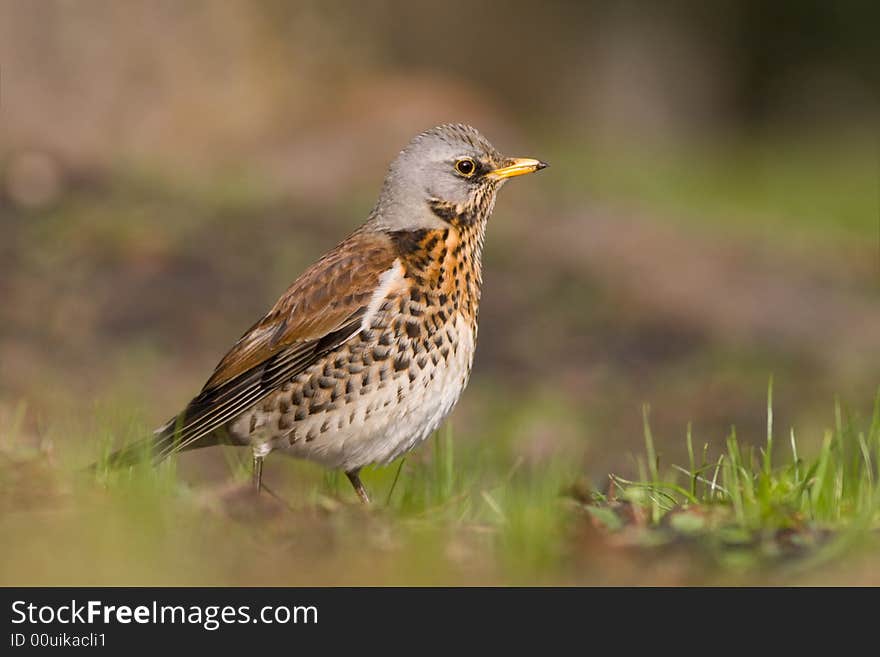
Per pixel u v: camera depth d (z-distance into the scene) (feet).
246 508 22.97
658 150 126.21
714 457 46.37
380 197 28.48
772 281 69.67
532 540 21.52
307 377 26.37
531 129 114.73
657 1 143.33
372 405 26.32
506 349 56.70
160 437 26.45
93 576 19.66
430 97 99.35
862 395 54.34
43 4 82.74
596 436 48.65
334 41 100.12
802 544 22.57
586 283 63.46
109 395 42.86
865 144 147.33
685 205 90.58
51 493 23.61
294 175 81.56
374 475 34.58
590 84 136.26
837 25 158.61
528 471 41.16
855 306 67.51
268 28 94.58
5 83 81.25
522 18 129.70
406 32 113.39
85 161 67.72
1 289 52.31
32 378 44.96
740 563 21.63
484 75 125.29
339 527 22.44
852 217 98.37
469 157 28.07
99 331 50.88
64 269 54.49
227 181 71.92
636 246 72.28
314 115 94.27
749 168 124.67
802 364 57.57
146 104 87.40
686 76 144.46
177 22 89.04
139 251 56.90
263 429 26.86
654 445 48.08
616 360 56.29
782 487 25.25
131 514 21.71
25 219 58.54
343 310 26.25
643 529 23.06
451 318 26.78
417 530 22.84
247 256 59.21
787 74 162.09
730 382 54.24
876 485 25.99
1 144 67.77
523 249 67.46
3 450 26.05
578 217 77.56
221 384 26.94
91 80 84.94
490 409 50.08
